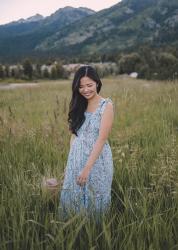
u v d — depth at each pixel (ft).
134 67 207.00
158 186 13.74
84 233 11.46
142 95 41.37
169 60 149.07
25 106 38.19
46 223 11.42
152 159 17.71
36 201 12.99
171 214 12.16
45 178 14.49
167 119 27.76
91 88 12.76
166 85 48.03
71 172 13.23
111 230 11.78
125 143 20.88
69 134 22.22
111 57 301.22
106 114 12.79
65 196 13.08
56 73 248.93
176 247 10.78
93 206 12.35
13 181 14.58
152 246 10.51
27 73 250.37
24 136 22.68
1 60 519.19
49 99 43.86
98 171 12.95
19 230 11.16
